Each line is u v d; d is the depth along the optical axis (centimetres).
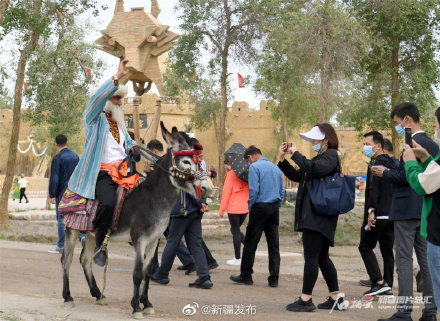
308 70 2156
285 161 711
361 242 846
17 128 1912
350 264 1294
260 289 903
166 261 912
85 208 688
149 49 4850
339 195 670
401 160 648
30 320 630
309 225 683
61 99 1969
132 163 709
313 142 716
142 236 655
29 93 1955
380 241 843
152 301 767
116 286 891
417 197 645
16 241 1602
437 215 523
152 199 661
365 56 2178
